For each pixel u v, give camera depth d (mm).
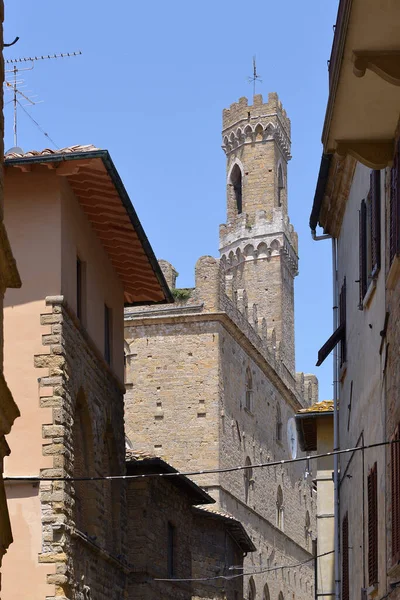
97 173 32500
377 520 26641
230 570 62844
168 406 83500
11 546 30641
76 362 33250
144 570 41750
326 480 44000
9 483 31000
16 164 31688
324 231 39312
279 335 123938
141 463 41656
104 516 35812
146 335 84812
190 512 49625
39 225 32281
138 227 35812
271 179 129375
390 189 24422
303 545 107188
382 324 26375
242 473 87938
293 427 106562
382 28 19953
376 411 27438
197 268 84688
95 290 36344
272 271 125625
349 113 22781
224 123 134375
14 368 31594
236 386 87875
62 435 31172
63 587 30359
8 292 31984
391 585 23000
